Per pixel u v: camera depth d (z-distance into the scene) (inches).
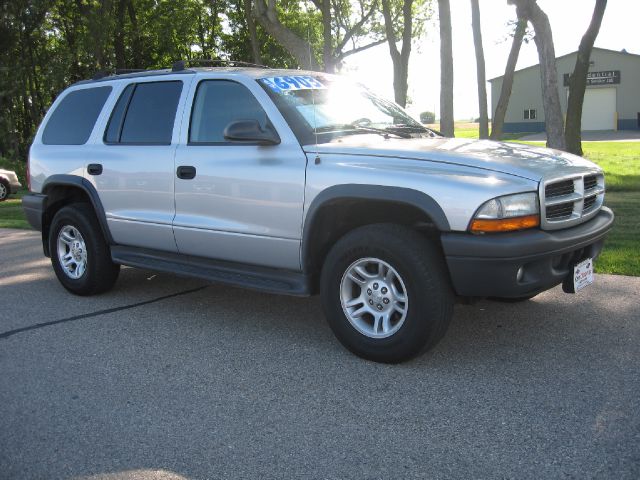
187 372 158.2
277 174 169.0
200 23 1266.0
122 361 167.0
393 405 135.4
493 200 139.8
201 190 186.2
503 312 193.3
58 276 237.8
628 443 114.7
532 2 508.4
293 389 145.9
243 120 169.9
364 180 153.5
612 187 458.9
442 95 491.2
